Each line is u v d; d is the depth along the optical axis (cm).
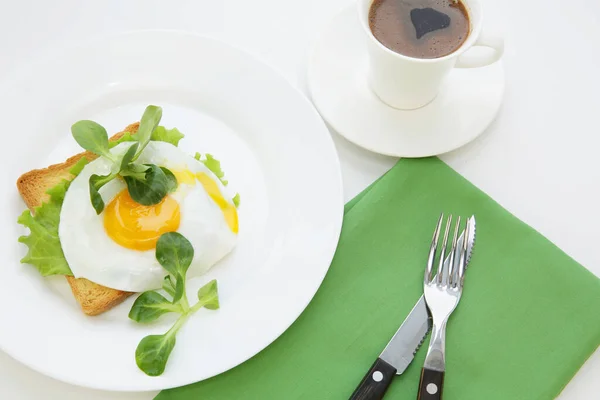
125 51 66
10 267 59
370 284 62
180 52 66
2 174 62
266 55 70
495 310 61
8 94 63
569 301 61
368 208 63
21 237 59
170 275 60
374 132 65
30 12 69
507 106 68
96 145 60
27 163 63
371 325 61
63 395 58
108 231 60
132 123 65
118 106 66
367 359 60
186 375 57
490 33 61
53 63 65
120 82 66
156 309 58
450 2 63
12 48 68
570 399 60
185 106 67
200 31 70
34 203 61
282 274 61
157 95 66
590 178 67
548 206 66
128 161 58
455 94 67
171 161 62
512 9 72
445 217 64
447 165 65
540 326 61
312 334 60
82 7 70
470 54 65
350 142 67
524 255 62
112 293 60
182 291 58
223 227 62
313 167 64
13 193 62
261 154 65
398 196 64
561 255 62
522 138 67
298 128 65
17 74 64
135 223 60
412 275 62
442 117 66
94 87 65
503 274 62
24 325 58
